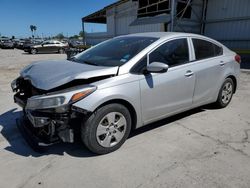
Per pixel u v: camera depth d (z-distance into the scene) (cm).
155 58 353
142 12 1903
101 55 381
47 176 276
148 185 259
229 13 1566
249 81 793
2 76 945
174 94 377
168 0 1656
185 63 392
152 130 393
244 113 473
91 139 301
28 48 2577
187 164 296
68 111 281
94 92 289
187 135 375
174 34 395
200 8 1719
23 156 318
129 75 322
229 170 283
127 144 346
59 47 2689
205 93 437
